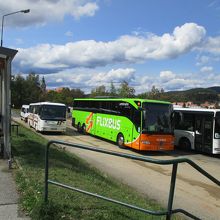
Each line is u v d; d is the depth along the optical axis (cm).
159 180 1391
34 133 2812
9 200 723
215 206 1069
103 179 1182
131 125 2166
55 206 648
